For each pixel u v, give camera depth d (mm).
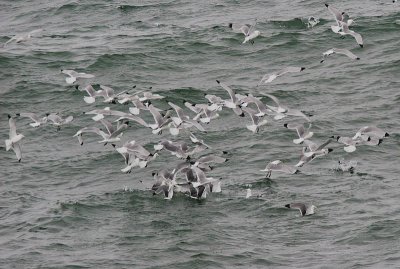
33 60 62969
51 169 48406
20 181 47219
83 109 55156
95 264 37844
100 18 74062
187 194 44188
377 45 63219
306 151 42469
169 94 56750
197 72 60906
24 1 80938
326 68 60406
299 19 68625
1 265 37750
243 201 43438
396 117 53000
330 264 37500
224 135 51344
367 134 42562
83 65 61906
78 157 49625
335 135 51000
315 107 54906
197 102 56094
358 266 37188
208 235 40188
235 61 62312
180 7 75688
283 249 39000
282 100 55906
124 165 48469
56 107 55719
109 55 63125
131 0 78125
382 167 47000
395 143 49562
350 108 54469
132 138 50969
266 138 50844
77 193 45500
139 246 39469
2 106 55938
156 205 43375
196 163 42750
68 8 76938
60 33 70500
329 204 42938
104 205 43625
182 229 40906
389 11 69375
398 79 58188
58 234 40781
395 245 38812
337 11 43781
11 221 42344
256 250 38906
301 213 41000
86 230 41156
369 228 40312
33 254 38750
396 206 42438
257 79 59250
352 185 44875
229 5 75250
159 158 48781
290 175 46219
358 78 58625
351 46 63344
